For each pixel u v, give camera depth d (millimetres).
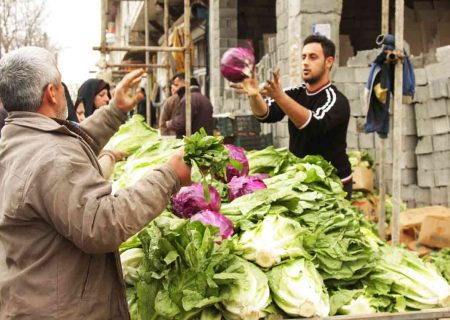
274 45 10906
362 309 2906
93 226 2260
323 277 2986
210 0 14766
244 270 2793
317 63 4633
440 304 3066
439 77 7559
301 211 3262
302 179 3615
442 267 4359
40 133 2412
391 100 5953
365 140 8438
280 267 2873
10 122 2484
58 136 2410
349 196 4812
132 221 2320
